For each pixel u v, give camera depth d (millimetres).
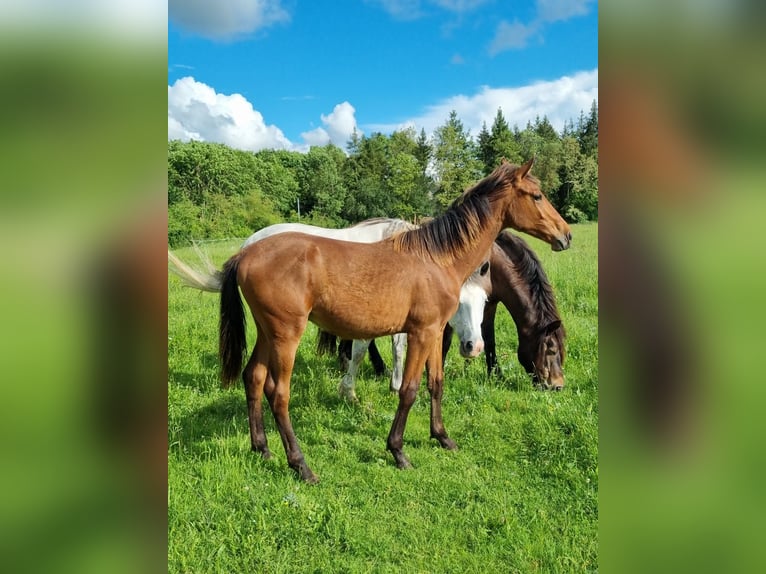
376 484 3619
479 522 3180
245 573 2691
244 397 5152
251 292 3545
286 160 51375
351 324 3754
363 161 53719
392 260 3791
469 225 4008
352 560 2834
